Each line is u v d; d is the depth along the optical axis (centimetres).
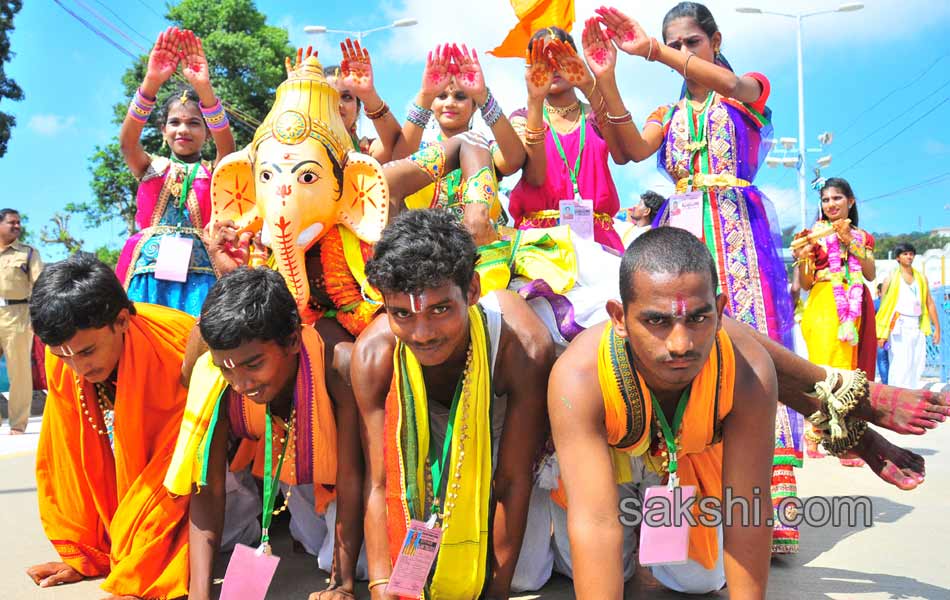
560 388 233
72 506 309
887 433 712
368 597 282
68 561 307
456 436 258
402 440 254
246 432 285
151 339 297
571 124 410
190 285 434
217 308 245
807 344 593
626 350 231
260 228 326
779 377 281
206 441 268
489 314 267
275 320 250
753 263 374
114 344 286
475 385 257
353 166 312
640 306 209
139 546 280
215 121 410
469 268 240
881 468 288
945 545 339
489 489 263
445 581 255
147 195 441
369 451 263
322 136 303
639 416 236
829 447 290
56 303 268
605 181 407
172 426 299
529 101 384
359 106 488
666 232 216
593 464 227
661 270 205
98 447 309
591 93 400
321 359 281
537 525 292
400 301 229
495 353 263
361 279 311
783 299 381
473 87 375
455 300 234
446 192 384
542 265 310
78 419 307
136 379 291
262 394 261
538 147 388
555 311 300
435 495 260
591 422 231
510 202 416
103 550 315
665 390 236
